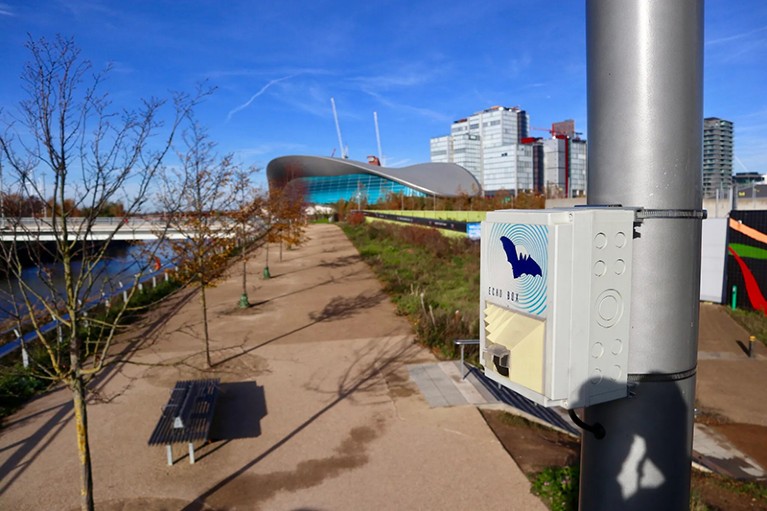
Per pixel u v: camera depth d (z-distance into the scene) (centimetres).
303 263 2505
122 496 546
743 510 532
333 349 1070
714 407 947
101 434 689
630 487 252
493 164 14312
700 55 245
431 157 17038
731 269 1664
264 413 759
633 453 251
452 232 3225
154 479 579
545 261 237
